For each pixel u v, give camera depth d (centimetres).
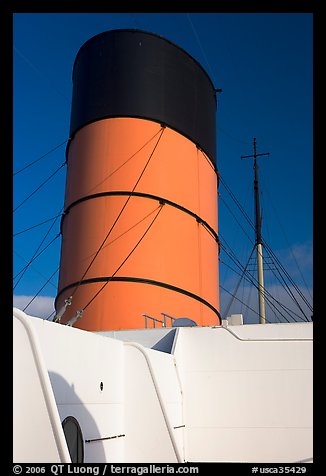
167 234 1881
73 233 1925
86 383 895
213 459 1432
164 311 1784
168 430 1028
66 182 2109
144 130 1952
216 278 2148
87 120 2014
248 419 1449
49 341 783
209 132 2248
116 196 1881
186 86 2122
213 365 1510
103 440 937
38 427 613
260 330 1523
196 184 2066
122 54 2031
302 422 1419
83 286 1814
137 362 1082
